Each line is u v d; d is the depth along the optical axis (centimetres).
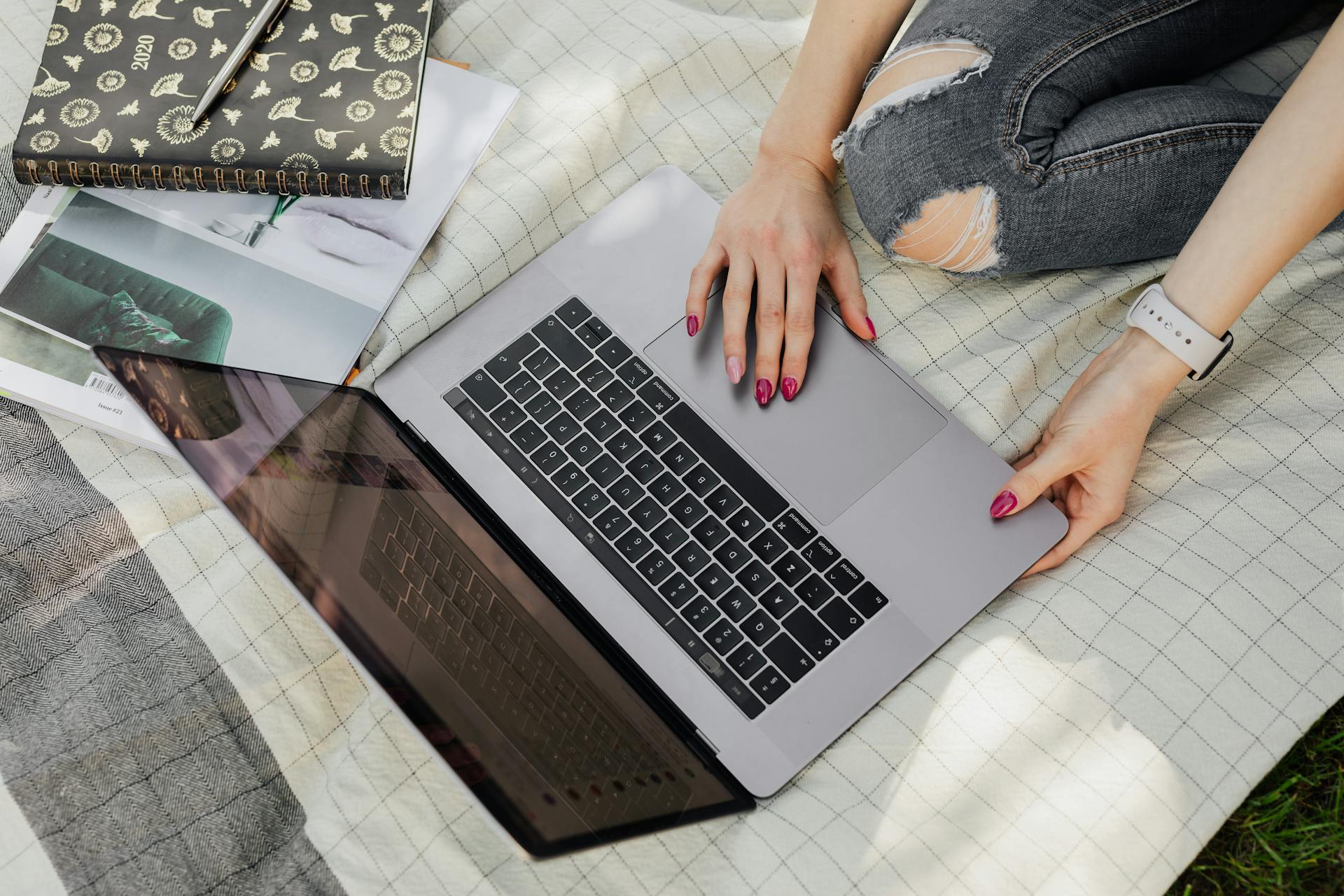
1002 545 79
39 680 77
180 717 76
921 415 84
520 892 71
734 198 93
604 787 68
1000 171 82
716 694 76
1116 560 79
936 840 71
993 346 90
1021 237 85
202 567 82
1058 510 81
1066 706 74
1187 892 81
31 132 92
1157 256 91
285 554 68
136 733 75
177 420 71
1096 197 82
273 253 91
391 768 75
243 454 72
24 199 96
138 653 78
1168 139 81
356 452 79
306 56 96
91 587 80
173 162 91
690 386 86
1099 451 78
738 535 80
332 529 72
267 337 88
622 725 72
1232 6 89
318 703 79
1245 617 75
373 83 95
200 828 73
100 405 85
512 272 95
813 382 85
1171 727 72
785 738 74
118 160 91
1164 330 75
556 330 89
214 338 87
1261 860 81
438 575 74
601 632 78
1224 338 75
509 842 61
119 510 83
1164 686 74
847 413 84
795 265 87
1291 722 72
